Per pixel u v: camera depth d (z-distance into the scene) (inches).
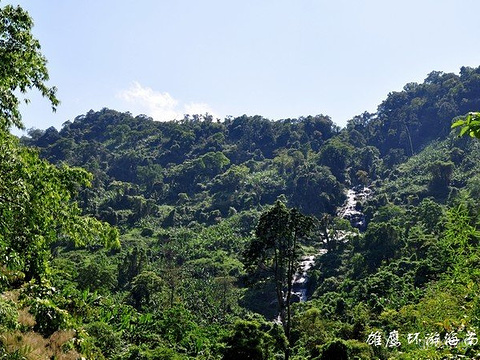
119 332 952.3
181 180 4788.4
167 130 6392.7
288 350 1027.9
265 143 5979.3
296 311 1818.4
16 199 297.1
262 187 4343.0
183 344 1069.8
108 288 1772.9
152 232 3277.6
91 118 7175.2
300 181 4020.7
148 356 822.5
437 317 300.8
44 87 321.4
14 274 277.3
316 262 2556.6
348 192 4237.2
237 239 3056.1
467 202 1480.1
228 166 5280.5
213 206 4023.1
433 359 209.9
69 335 497.7
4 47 298.2
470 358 189.3
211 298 1950.1
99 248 2694.4
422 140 5137.8
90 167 4554.6
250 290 2235.5
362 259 2199.8
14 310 266.8
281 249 1080.8
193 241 2962.6
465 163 3499.0
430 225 2265.0
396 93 6186.0
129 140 6171.3
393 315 1146.7
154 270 2300.7
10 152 303.1
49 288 271.9
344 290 1975.9
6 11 297.4
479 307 206.2
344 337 1251.8
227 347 788.6
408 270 1779.0
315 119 6136.8
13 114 305.6
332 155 4608.8
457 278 262.5
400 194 3494.1
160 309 1734.7
